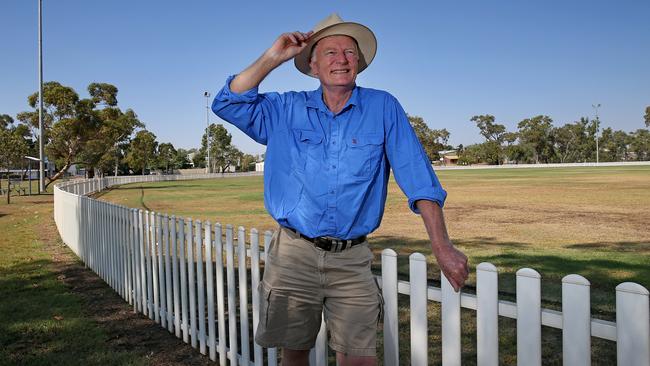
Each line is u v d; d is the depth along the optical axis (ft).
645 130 421.18
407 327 16.47
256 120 8.09
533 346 6.51
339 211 7.44
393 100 7.66
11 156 106.52
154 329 16.92
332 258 7.63
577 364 6.14
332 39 7.70
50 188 139.64
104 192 117.29
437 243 6.84
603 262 26.55
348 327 7.76
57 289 22.08
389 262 8.42
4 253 31.45
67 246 34.27
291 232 7.95
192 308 15.12
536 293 6.47
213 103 8.09
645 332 5.53
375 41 7.96
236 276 21.76
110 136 150.82
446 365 7.59
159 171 364.79
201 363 14.10
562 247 31.68
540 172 213.66
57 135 136.87
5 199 91.09
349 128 7.47
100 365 13.92
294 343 8.21
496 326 6.91
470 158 425.28
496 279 6.88
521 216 50.57
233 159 378.73
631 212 53.16
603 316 16.43
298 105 7.91
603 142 415.64
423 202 7.15
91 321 17.62
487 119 440.04
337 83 7.48
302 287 7.89
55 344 15.51
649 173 173.06
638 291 5.58
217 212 62.13
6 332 16.52
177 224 16.05
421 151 7.44
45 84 138.72
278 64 7.79
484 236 36.94
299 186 7.70
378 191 7.66
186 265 16.17
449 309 7.51
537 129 407.03
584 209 56.80
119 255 20.97
